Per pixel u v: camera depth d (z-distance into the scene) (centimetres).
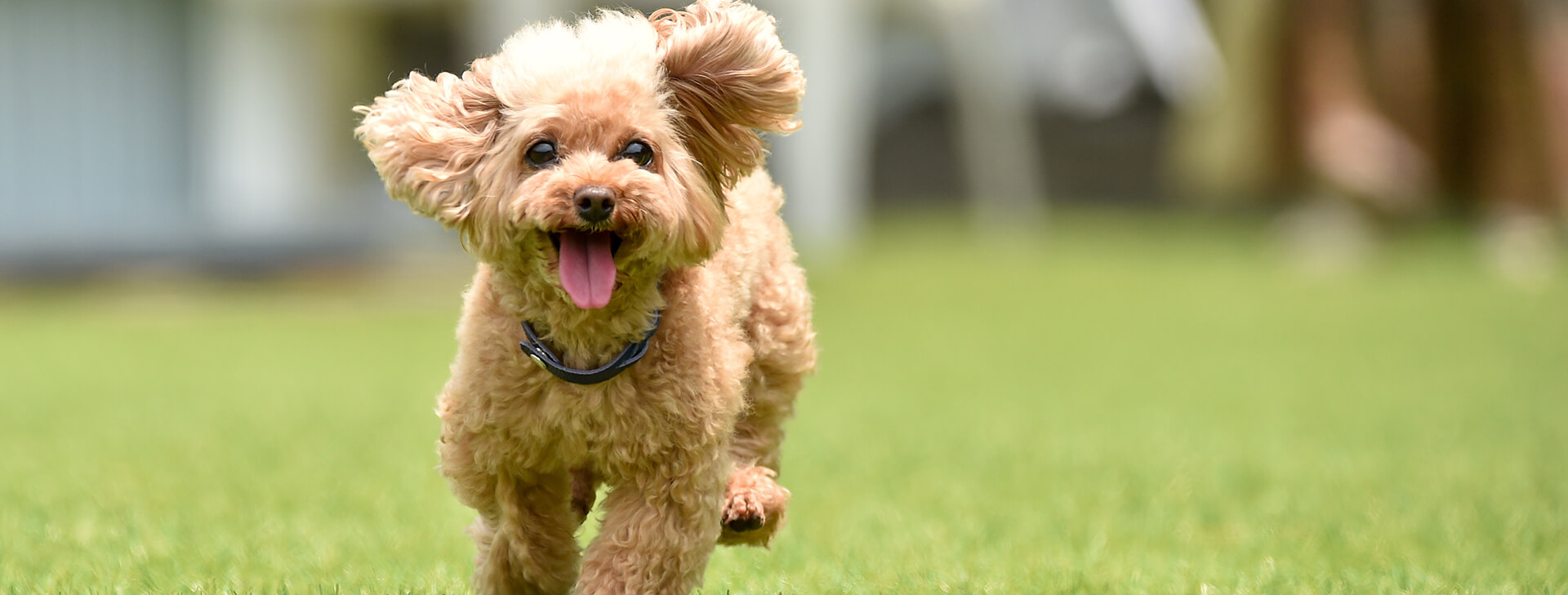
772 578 441
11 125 1558
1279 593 418
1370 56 1716
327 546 477
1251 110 1789
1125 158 2305
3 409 817
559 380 360
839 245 1656
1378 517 532
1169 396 890
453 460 376
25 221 1447
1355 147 1698
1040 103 2272
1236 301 1409
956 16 1850
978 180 1959
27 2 1546
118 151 1598
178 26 1605
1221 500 575
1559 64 1738
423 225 1535
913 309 1330
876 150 2362
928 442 720
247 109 1611
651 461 366
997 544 489
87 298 1391
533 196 348
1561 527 516
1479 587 421
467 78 374
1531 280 1578
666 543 364
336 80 1694
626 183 349
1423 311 1328
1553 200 1731
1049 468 646
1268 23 1766
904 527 520
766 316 426
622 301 361
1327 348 1112
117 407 827
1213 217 2253
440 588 420
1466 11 1714
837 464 657
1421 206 1759
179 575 432
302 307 1340
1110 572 450
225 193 1619
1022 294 1446
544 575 385
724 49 383
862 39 1702
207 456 664
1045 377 970
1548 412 816
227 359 1041
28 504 547
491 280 376
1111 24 2228
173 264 1444
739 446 422
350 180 1725
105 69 1583
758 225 427
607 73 364
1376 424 780
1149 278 1583
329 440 714
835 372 986
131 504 549
